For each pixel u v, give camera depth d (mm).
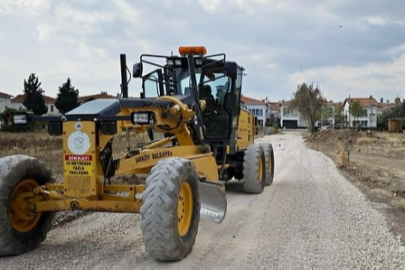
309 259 5090
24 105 56500
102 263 4836
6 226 4824
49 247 5410
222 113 8789
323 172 13750
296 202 8602
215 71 8391
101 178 4914
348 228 6500
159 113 5711
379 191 10016
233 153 9484
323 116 70375
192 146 6551
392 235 6129
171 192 4562
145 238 4547
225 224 6742
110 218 6910
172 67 8117
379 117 81000
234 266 4828
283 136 52844
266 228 6520
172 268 4715
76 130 4828
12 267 4676
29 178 5234
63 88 52469
